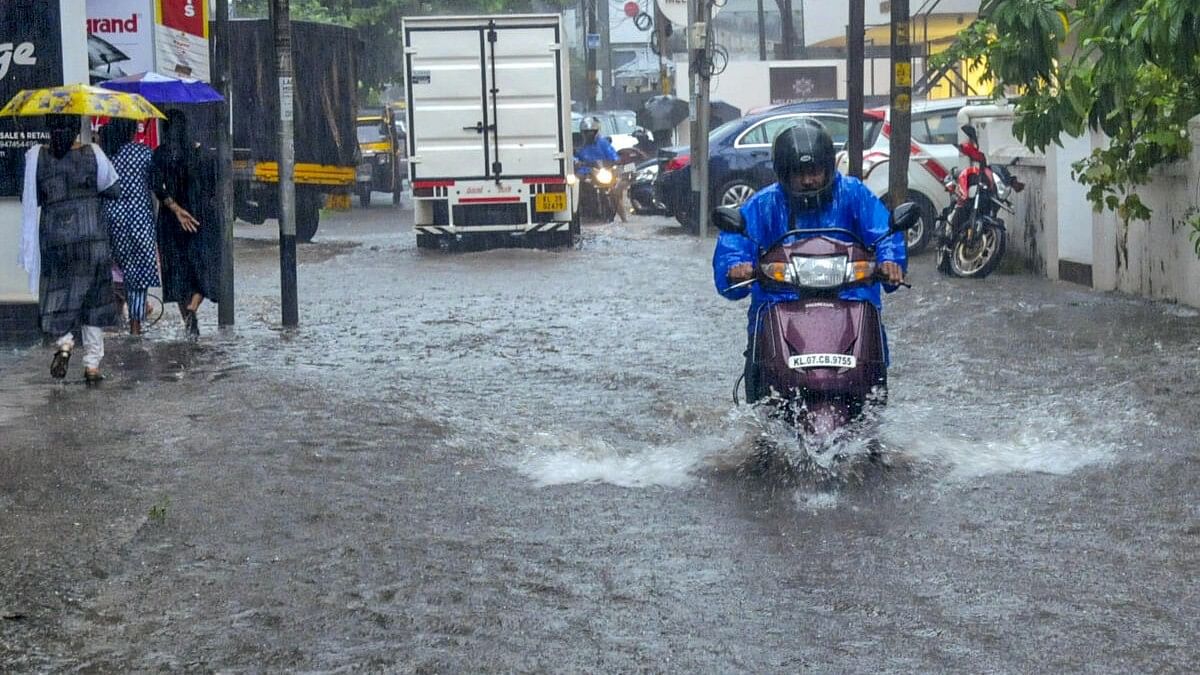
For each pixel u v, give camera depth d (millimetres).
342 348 13875
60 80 14125
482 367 12602
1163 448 8898
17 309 14172
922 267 20625
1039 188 19125
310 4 45125
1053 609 5969
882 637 5684
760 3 58781
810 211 8453
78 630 5934
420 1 46969
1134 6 13484
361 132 42938
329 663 5516
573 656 5539
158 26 18203
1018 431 9477
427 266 22469
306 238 28766
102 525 7496
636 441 9531
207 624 5988
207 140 22297
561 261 22797
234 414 10484
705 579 6469
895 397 10758
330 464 8867
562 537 7199
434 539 7191
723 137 28469
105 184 11938
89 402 11039
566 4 52812
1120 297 16297
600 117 44188
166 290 14914
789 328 8117
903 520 7379
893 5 21344
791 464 8227
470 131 25219
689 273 20516
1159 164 15531
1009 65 14797
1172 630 5707
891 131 21531
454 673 5387
